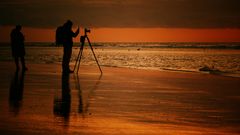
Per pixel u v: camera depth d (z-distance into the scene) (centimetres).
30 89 1769
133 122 1105
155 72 2852
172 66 4159
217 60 5656
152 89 1856
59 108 1298
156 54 8219
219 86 2012
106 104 1404
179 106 1394
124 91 1764
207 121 1142
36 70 2830
